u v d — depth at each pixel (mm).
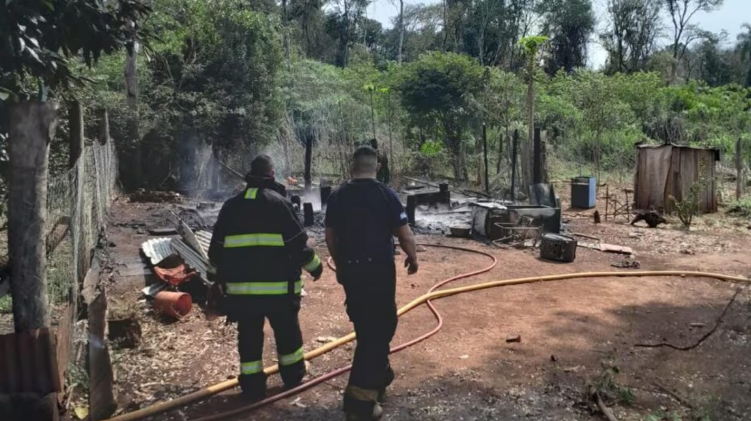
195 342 5340
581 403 4242
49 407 3439
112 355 4840
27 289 3584
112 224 11664
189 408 4086
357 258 3777
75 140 7746
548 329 5941
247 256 3996
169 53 19594
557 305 6840
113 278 7430
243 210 4020
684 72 61219
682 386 4590
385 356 3814
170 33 19328
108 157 13359
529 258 9531
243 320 4105
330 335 5660
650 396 4383
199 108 18641
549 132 27531
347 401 3762
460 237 11133
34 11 4418
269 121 21672
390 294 3814
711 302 7102
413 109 23297
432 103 22625
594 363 5035
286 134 22047
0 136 4832
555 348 5391
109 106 17062
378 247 3781
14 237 3564
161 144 18250
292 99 26984
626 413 4090
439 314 6379
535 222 11117
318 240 10617
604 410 4039
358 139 22609
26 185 3539
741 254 10117
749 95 41500
